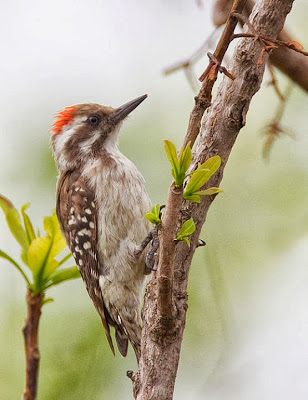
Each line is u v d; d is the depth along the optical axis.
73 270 5.95
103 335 10.93
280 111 8.82
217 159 5.88
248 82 6.93
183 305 6.94
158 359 6.80
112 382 10.64
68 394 10.37
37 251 5.88
